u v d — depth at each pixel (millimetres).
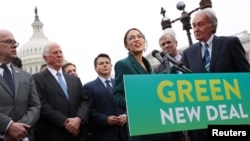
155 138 3082
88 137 5160
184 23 8836
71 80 4832
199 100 2430
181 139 2961
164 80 2381
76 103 4668
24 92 3949
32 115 3863
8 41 3951
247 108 2531
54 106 4449
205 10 3699
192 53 3756
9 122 3498
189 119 2350
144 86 2322
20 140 3463
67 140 4332
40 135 4434
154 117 2271
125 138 4766
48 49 4793
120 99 3205
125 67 3273
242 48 3520
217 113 2441
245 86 2604
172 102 2350
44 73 4703
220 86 2527
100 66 5211
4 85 3791
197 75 2494
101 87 5105
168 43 5398
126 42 3529
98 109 4973
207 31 3621
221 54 3488
